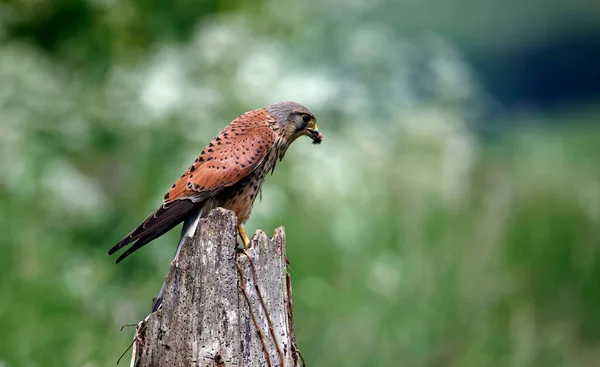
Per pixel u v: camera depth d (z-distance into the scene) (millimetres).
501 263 12680
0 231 10289
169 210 6395
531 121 23500
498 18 31156
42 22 13539
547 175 15117
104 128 11773
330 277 10992
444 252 11836
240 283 5434
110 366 9000
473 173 14211
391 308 10836
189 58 12352
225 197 6797
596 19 33500
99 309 10039
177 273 5496
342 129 12883
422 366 10531
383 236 11672
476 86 14398
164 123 11508
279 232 5680
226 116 11633
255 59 12156
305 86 12062
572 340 12336
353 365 10148
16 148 11000
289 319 5902
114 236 11469
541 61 32656
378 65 13305
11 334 9172
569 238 13641
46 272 10164
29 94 11594
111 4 13430
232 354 5398
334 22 14648
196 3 14508
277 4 14836
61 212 11148
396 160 13078
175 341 5461
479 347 10953
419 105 13688
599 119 26391
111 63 13688
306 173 11688
